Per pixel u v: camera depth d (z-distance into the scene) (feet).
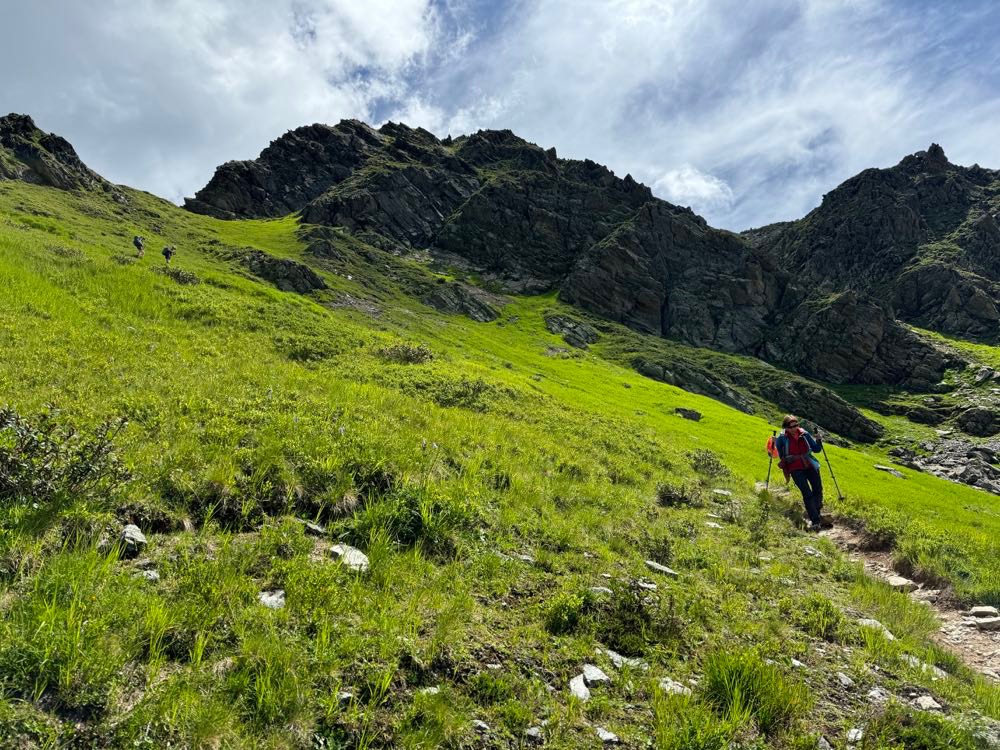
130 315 75.15
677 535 40.22
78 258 99.96
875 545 46.57
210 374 50.21
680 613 25.62
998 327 488.85
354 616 19.70
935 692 22.63
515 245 455.63
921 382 402.11
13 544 18.16
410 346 104.12
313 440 33.60
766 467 98.89
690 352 377.50
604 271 418.10
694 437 122.21
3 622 14.85
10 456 20.80
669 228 474.90
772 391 330.75
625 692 19.33
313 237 309.83
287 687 15.35
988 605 34.71
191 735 13.61
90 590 16.98
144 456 26.81
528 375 168.35
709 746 16.55
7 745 12.14
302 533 25.09
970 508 106.73
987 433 335.47
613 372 246.47
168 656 16.15
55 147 270.05
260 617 18.22
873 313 424.46
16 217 144.97
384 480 31.94
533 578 26.96
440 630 19.80
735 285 446.60
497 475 41.29
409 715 15.84
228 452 29.45
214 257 202.80
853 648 25.90
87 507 21.31
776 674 20.34
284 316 104.22
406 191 476.95
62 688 13.78
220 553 21.84
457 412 62.08
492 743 15.89
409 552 25.79
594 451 64.85
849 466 129.70
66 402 33.63
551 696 18.43
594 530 36.81
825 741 18.16
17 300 63.62
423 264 409.28
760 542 42.75
